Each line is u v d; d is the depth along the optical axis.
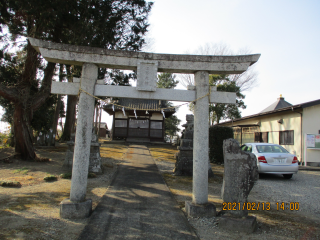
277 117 15.45
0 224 3.72
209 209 4.33
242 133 20.69
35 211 4.36
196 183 4.45
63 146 16.88
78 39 10.05
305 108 13.25
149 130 23.98
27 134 10.68
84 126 4.26
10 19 10.22
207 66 4.55
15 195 5.38
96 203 5.04
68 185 6.51
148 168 9.97
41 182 6.82
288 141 14.27
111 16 10.70
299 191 6.82
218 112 19.58
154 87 4.43
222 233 3.73
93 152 8.58
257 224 4.03
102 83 4.50
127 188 6.42
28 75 10.79
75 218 4.05
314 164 12.74
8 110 14.62
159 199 5.45
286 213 4.85
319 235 3.76
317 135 12.62
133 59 4.48
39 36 9.91
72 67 12.93
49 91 11.53
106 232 3.58
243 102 19.89
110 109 23.42
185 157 8.80
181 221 4.11
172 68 4.54
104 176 8.07
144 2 11.47
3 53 10.48
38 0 8.66
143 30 12.11
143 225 3.90
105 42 10.91
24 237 3.32
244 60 4.50
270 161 8.35
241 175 3.98
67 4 9.55
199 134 4.46
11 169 8.66
